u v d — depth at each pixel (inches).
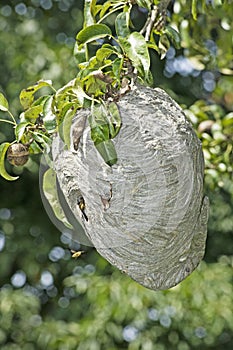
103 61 112.5
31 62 253.3
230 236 293.7
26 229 295.7
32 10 273.3
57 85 245.1
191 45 161.8
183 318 251.1
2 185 298.0
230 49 165.2
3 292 280.5
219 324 248.4
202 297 244.4
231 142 160.1
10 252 291.3
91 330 253.6
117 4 119.3
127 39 111.0
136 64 110.4
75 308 304.3
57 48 251.8
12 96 251.8
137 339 266.5
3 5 273.9
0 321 281.3
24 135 115.6
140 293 245.8
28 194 300.8
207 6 154.3
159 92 114.6
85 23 119.0
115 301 245.6
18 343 287.3
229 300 250.7
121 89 112.2
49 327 266.8
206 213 117.7
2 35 264.5
